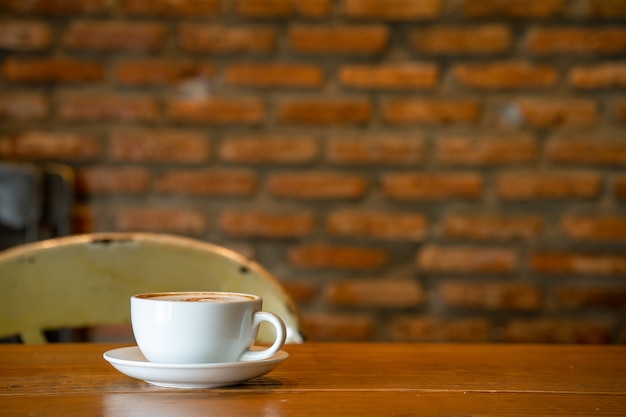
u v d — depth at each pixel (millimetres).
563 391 1231
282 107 3250
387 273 3248
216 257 1973
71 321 1906
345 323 3244
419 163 3250
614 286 3246
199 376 1153
